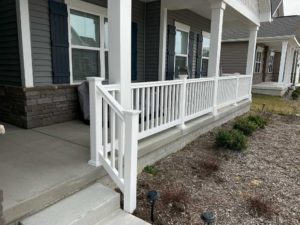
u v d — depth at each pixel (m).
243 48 13.97
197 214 2.62
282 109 9.43
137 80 6.32
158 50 6.23
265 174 3.72
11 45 3.83
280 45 15.42
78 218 2.03
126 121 2.31
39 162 2.69
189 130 4.53
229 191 3.16
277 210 2.79
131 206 2.45
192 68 8.10
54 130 3.89
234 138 4.53
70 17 4.34
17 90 3.87
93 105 2.56
